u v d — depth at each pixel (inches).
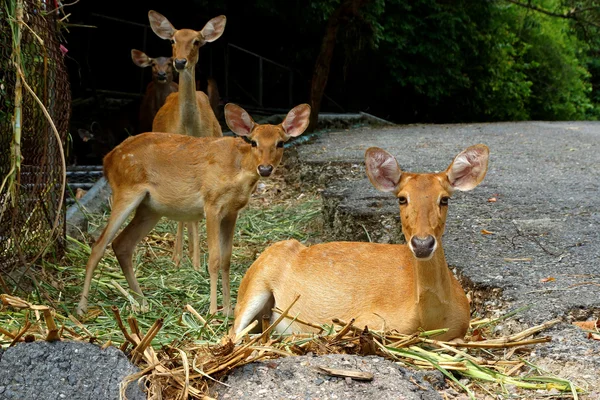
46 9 251.6
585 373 158.7
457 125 716.7
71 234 311.7
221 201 248.5
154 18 349.1
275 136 248.7
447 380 160.7
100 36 741.9
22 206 239.9
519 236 258.4
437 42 830.5
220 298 251.3
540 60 1053.8
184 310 236.1
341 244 201.5
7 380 148.3
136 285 247.8
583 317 188.5
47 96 243.9
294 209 370.9
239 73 810.8
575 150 471.5
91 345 153.6
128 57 755.4
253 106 751.1
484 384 159.5
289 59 821.2
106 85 748.0
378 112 919.0
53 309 210.8
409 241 169.8
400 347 167.8
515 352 173.6
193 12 752.3
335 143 534.3
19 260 245.0
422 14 829.2
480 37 875.4
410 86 890.1
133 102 581.9
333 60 842.8
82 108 627.2
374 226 289.9
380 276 188.1
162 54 765.9
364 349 163.8
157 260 294.7
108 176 253.6
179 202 252.1
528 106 1075.9
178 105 334.0
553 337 175.5
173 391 149.1
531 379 159.0
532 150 474.3
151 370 151.7
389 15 804.6
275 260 203.9
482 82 919.7
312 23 751.7
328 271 194.4
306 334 177.9
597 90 1382.9
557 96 1080.8
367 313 183.9
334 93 876.0
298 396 145.3
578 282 209.8
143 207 256.5
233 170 249.1
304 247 208.2
